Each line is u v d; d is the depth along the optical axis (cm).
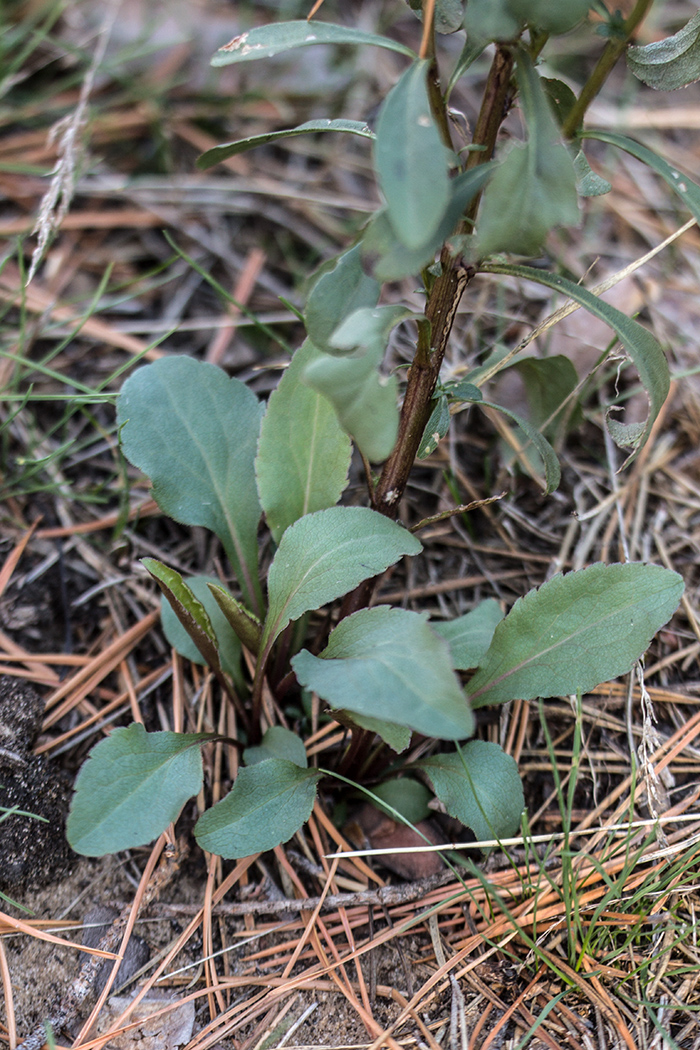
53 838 53
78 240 65
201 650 53
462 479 60
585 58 70
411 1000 51
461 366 61
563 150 47
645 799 54
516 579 59
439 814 54
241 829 51
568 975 51
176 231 66
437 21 50
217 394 56
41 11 66
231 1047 50
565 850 50
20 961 52
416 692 48
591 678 52
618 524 59
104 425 61
